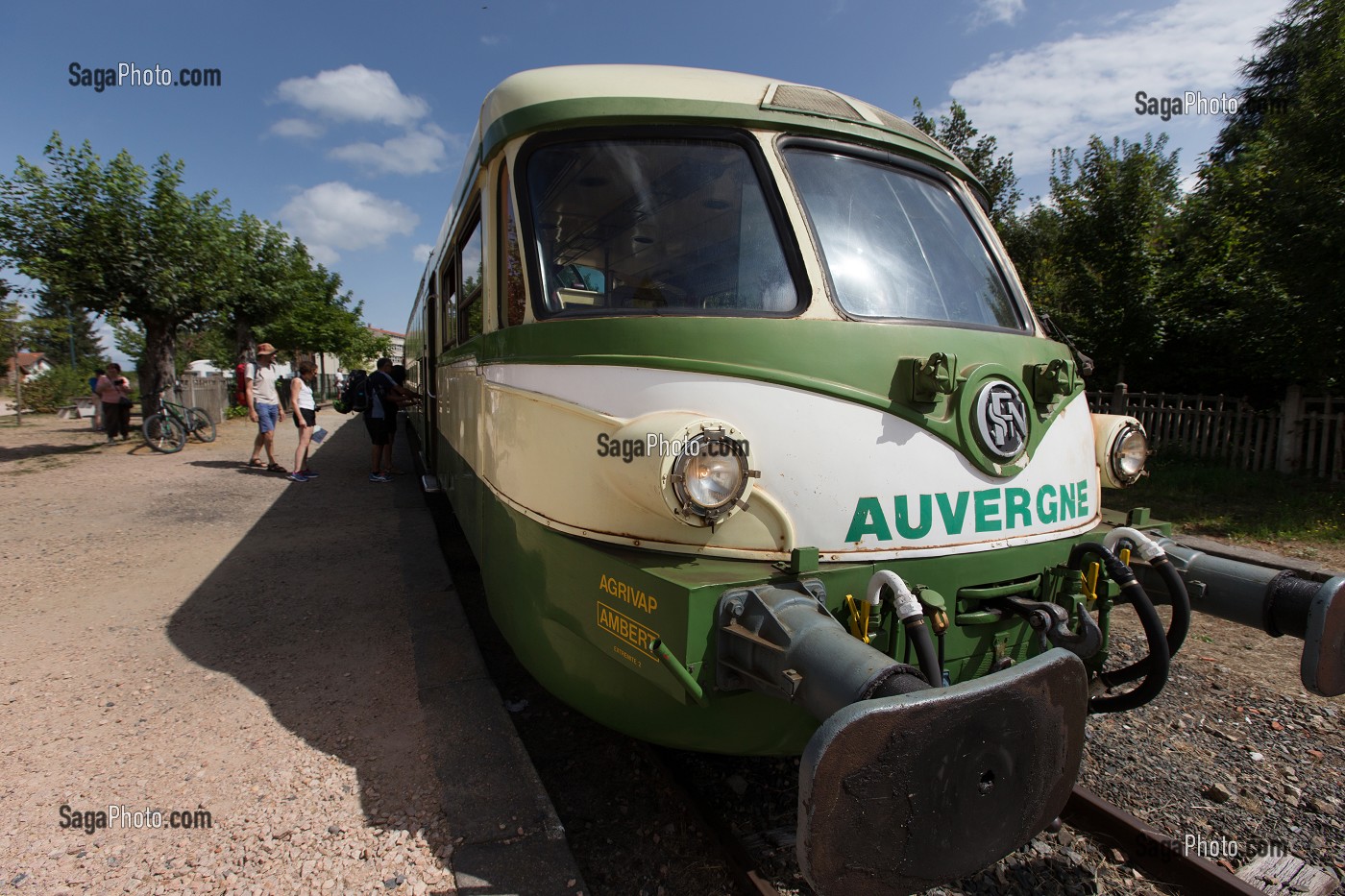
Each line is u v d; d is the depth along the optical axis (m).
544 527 2.65
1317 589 2.40
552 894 2.39
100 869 2.53
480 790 2.93
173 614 5.06
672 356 2.34
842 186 2.82
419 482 10.59
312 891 2.41
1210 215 12.18
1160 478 10.21
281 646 4.48
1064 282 13.83
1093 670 2.82
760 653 1.96
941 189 3.22
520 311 2.93
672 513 2.11
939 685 1.98
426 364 8.28
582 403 2.47
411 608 5.12
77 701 3.77
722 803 2.99
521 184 2.90
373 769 3.12
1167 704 3.94
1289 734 3.64
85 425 20.14
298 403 10.45
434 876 2.48
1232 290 11.27
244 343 21.31
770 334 2.34
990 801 1.69
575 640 2.56
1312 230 8.17
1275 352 10.27
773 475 2.28
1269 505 8.71
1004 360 2.70
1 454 13.07
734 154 2.71
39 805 2.89
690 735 2.38
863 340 2.42
